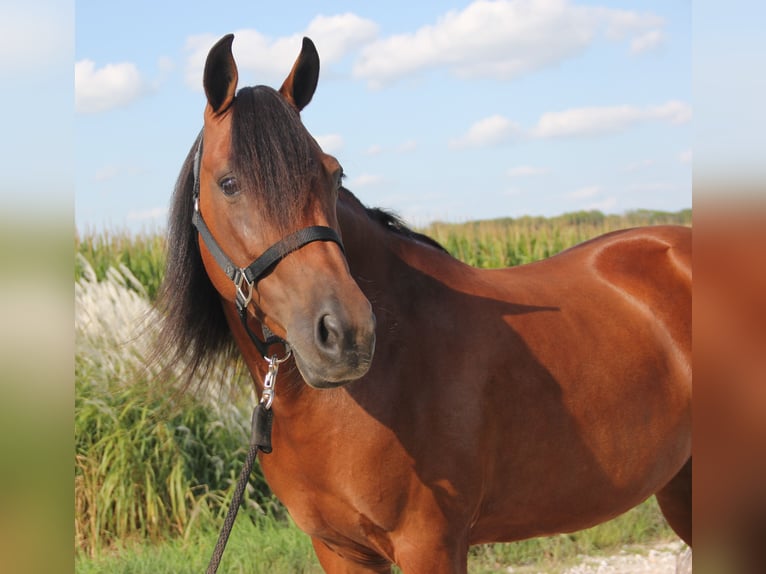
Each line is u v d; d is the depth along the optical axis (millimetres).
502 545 4188
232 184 1634
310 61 1857
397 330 1922
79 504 4266
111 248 5867
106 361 4520
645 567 3971
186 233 1888
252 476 4613
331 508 1927
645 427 2287
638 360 2301
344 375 1518
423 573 1887
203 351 1986
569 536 4344
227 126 1687
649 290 2459
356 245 1942
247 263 1651
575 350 2193
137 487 4336
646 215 8516
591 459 2180
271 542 4008
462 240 6648
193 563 3840
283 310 1615
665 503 2777
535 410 2072
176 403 2064
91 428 4434
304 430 1861
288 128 1646
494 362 2025
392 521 1881
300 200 1598
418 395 1887
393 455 1843
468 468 1934
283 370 1849
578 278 2443
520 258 6609
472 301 2100
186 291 1895
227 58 1688
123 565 3787
